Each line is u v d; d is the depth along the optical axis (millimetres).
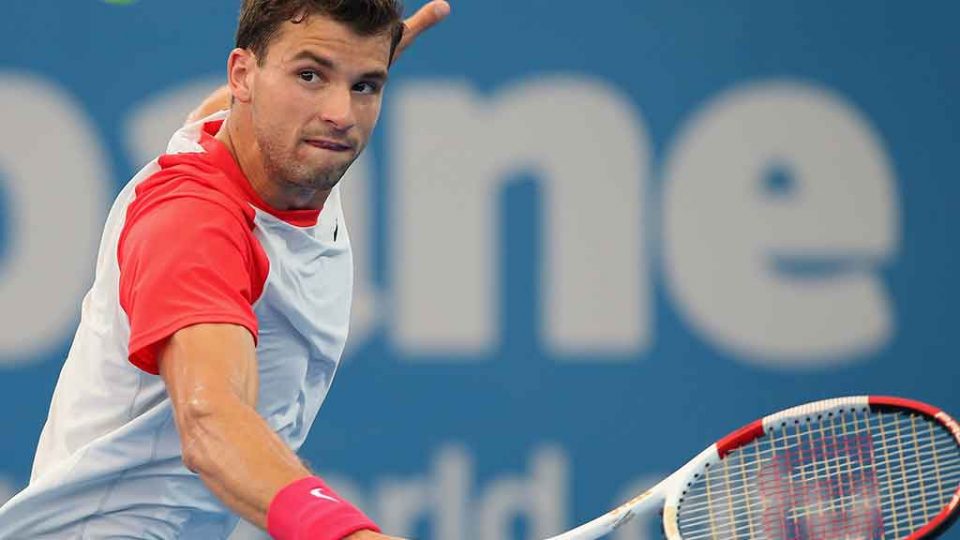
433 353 21078
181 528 10945
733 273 21359
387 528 21016
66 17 21062
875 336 21531
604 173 21250
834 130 21531
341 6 9461
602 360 21219
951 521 11492
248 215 9812
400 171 21078
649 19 21375
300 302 10477
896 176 21578
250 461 8180
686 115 21391
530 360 21156
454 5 21203
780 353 21406
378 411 21047
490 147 21188
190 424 8445
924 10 21672
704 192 21359
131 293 9141
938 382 21562
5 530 10562
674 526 11625
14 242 20906
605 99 21281
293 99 9641
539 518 21125
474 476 21094
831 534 12266
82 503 10555
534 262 21172
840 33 21594
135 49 21172
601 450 21188
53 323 20969
